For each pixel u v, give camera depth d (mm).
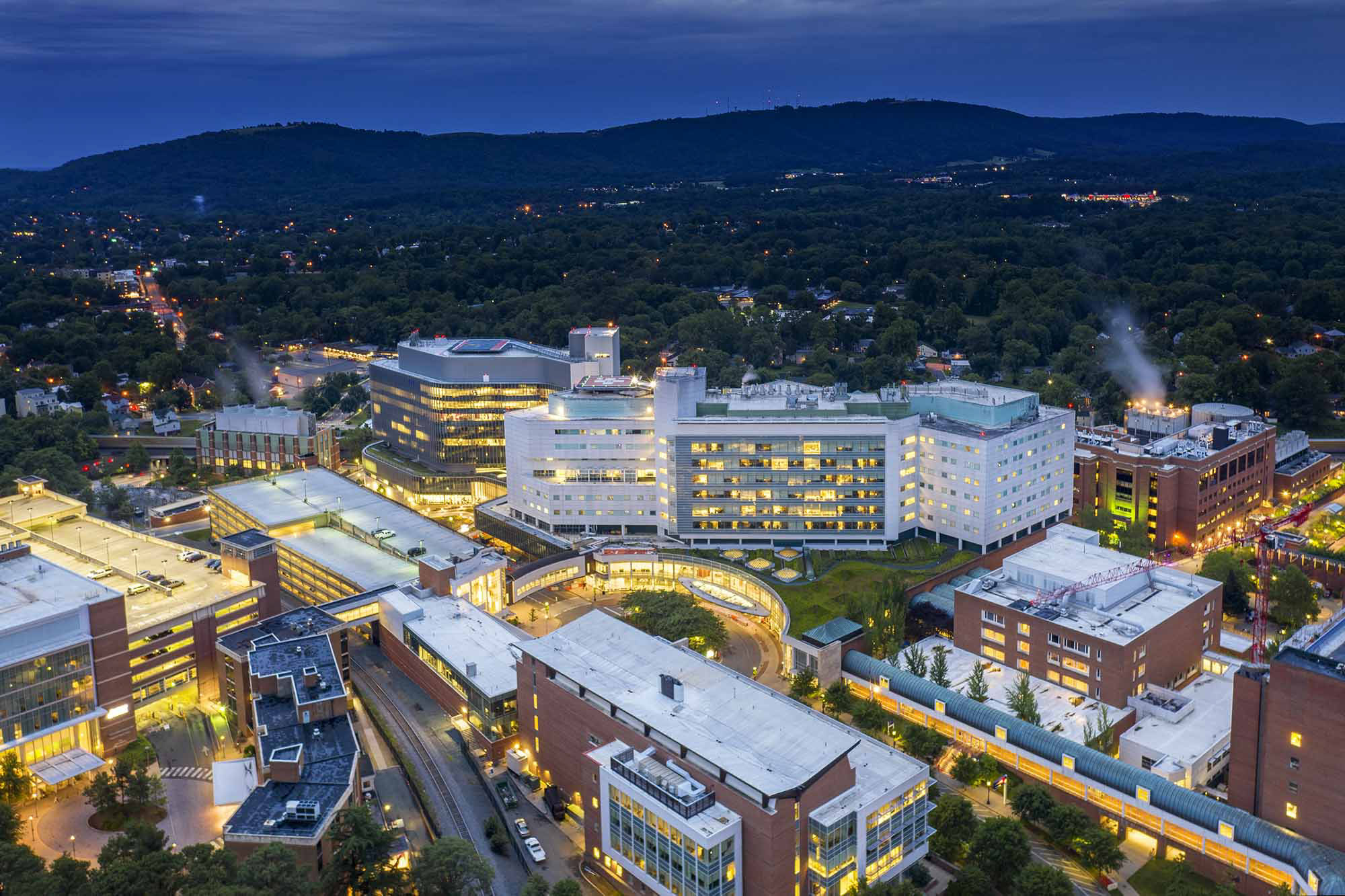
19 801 198000
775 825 159000
